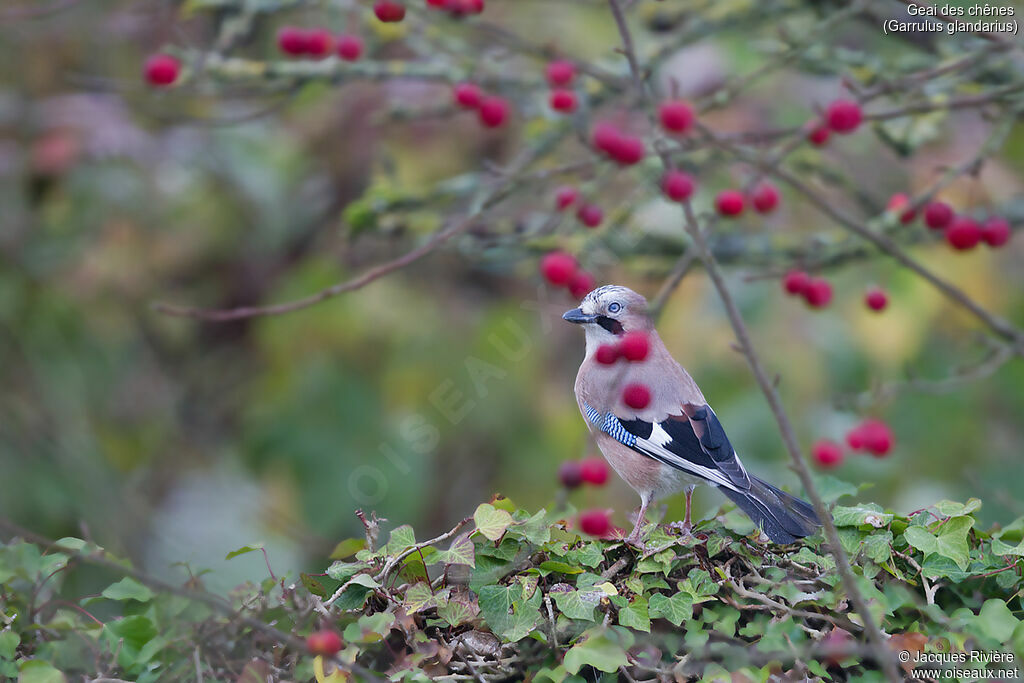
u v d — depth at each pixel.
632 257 11.34
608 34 12.84
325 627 5.85
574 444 12.92
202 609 6.43
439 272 13.70
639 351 7.00
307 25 12.73
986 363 9.06
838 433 11.87
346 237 11.09
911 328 12.30
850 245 9.13
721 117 12.84
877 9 10.18
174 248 13.64
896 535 6.67
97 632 6.32
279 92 10.22
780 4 10.16
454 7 8.23
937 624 6.29
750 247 11.47
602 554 6.66
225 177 13.63
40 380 13.08
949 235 8.78
